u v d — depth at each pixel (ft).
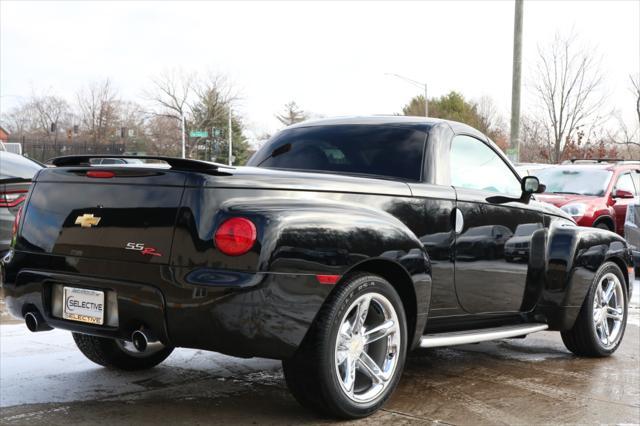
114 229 11.93
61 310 12.60
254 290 11.10
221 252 11.18
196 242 11.25
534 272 16.80
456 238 14.55
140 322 11.74
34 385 14.53
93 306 12.19
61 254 12.45
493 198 15.53
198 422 12.47
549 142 109.81
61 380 14.94
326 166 15.39
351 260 12.12
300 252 11.53
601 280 18.15
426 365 17.02
